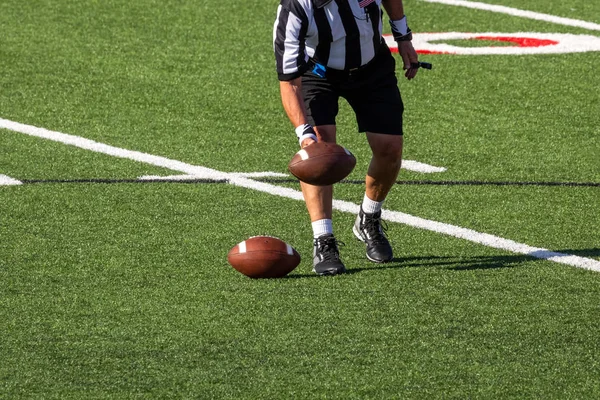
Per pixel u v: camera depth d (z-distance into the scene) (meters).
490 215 21.14
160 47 35.09
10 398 13.33
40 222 20.23
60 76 31.91
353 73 17.78
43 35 36.00
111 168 23.98
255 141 26.47
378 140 18.03
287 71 17.02
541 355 14.60
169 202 21.56
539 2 42.09
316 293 16.73
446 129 27.66
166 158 24.89
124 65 33.16
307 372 14.02
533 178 23.77
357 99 18.12
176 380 13.80
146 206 21.30
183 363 14.27
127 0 40.34
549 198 22.28
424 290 16.92
